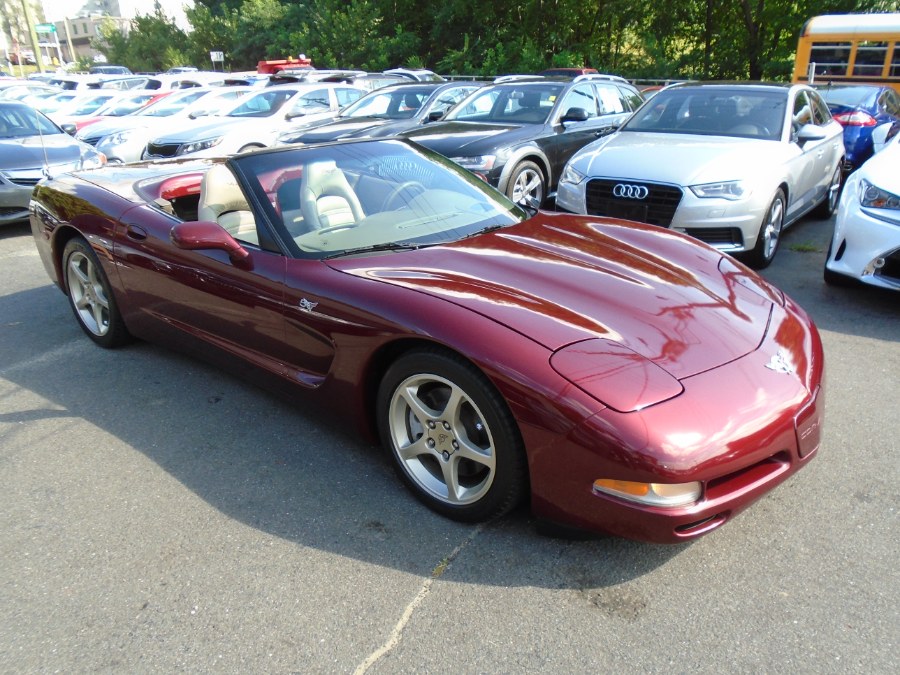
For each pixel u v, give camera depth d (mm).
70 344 4484
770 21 23344
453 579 2328
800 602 2195
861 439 3148
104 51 52125
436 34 27984
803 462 2424
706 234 5492
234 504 2764
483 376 2342
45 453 3176
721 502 2186
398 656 2031
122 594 2301
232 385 3826
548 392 2189
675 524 2125
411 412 2703
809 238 6934
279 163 3408
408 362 2557
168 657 2051
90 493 2863
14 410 3590
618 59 25984
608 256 3078
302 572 2379
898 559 2377
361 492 2824
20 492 2881
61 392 3781
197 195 4215
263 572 2383
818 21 15094
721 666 1967
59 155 8398
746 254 5699
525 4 26078
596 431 2125
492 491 2439
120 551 2506
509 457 2344
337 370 2820
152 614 2211
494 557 2428
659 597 2230
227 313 3316
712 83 7090
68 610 2238
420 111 9586
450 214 3479
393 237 3219
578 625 2125
